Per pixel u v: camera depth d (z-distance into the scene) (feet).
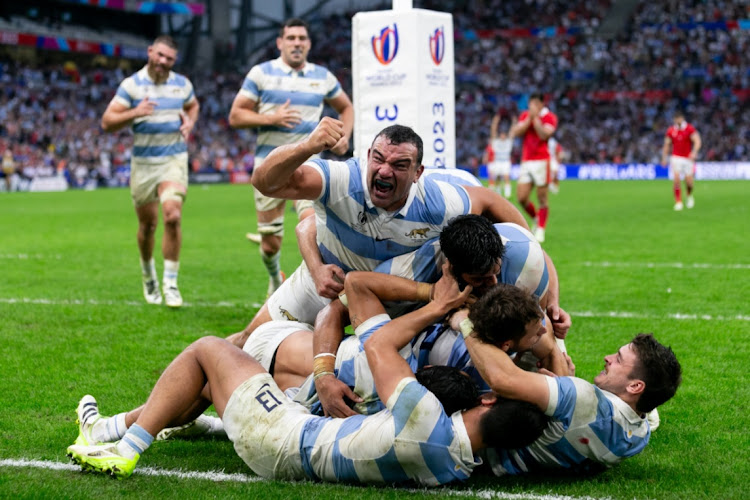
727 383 44.47
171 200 66.28
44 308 65.82
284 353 35.19
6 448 34.55
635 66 409.08
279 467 30.45
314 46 422.00
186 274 85.92
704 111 388.16
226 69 410.93
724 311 63.05
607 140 382.42
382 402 30.22
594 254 97.14
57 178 289.94
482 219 31.60
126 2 351.25
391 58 50.98
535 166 110.52
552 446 30.27
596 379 31.45
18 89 327.88
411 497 29.01
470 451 29.17
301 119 67.31
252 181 33.01
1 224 144.97
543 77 412.77
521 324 29.12
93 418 34.04
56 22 357.82
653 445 35.42
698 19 415.44
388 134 32.22
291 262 95.50
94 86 353.92
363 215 34.19
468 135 387.14
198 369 32.14
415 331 30.68
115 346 53.47
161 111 67.21
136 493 29.43
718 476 31.63
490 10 437.17
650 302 67.10
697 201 187.42
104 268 90.17
